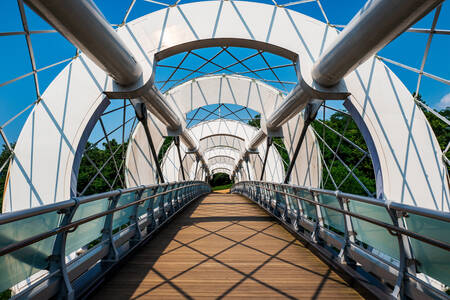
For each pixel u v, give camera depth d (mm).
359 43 6152
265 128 17359
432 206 9992
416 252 3312
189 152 28406
